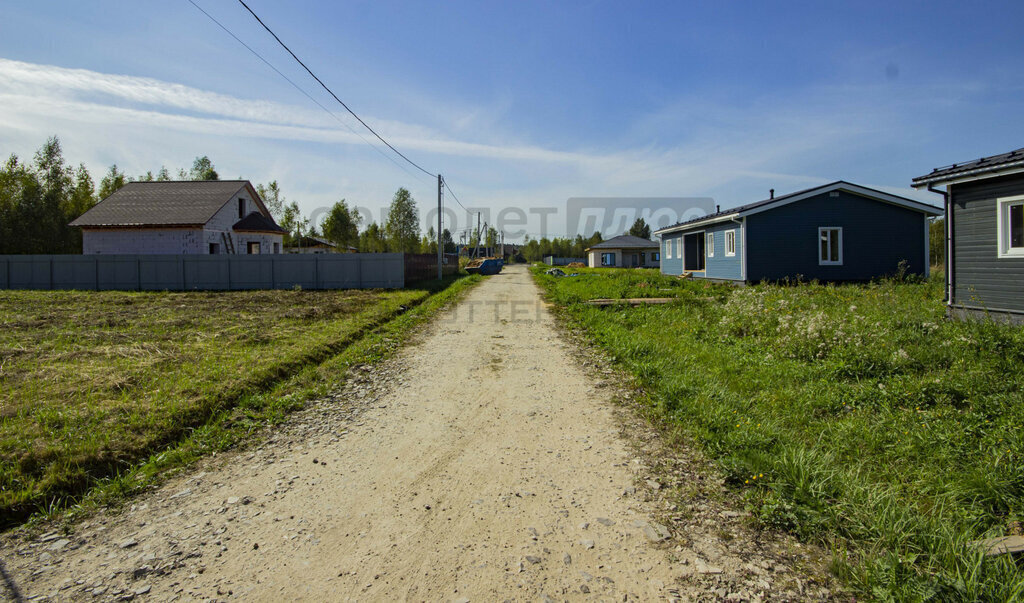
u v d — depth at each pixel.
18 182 34.25
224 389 5.66
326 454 4.27
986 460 3.50
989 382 4.94
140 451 4.22
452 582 2.55
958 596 2.23
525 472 3.83
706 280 20.70
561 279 27.41
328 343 8.45
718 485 3.52
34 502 3.43
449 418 5.11
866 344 6.59
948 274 8.75
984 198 8.12
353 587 2.53
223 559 2.80
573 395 5.83
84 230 25.81
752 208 16.81
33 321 11.00
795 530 2.93
